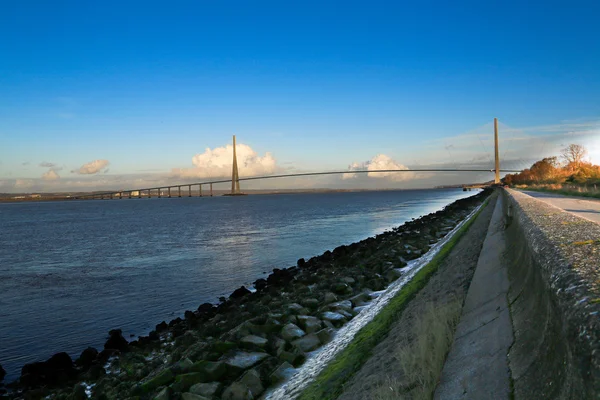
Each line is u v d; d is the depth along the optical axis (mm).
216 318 13758
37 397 9461
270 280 19875
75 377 10445
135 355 11281
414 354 5148
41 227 75500
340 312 11570
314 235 45094
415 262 18719
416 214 75875
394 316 8508
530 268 5539
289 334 9938
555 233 4680
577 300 2258
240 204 197250
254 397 7203
